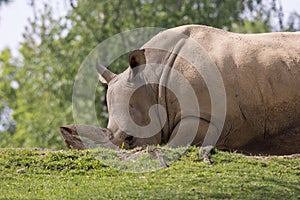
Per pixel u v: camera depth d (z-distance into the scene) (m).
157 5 52.59
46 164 24.97
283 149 26.62
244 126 26.30
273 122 26.41
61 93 51.69
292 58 26.47
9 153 25.72
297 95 26.30
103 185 23.12
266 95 26.20
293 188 22.70
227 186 22.52
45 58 52.59
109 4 52.28
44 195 22.50
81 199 21.88
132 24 51.59
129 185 22.94
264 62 26.31
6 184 23.70
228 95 25.98
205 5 52.53
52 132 50.91
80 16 52.34
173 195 21.83
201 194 21.91
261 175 23.52
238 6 53.38
